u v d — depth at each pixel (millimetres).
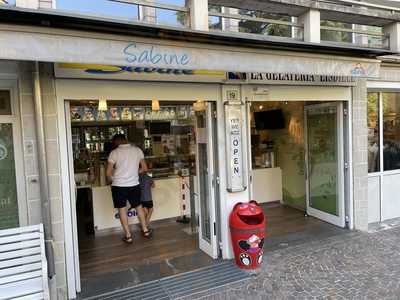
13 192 3750
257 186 7453
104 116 6242
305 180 6676
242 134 4613
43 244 3402
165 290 3912
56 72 3568
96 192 5977
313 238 5398
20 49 2752
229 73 4426
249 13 4836
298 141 7078
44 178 3613
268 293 3773
